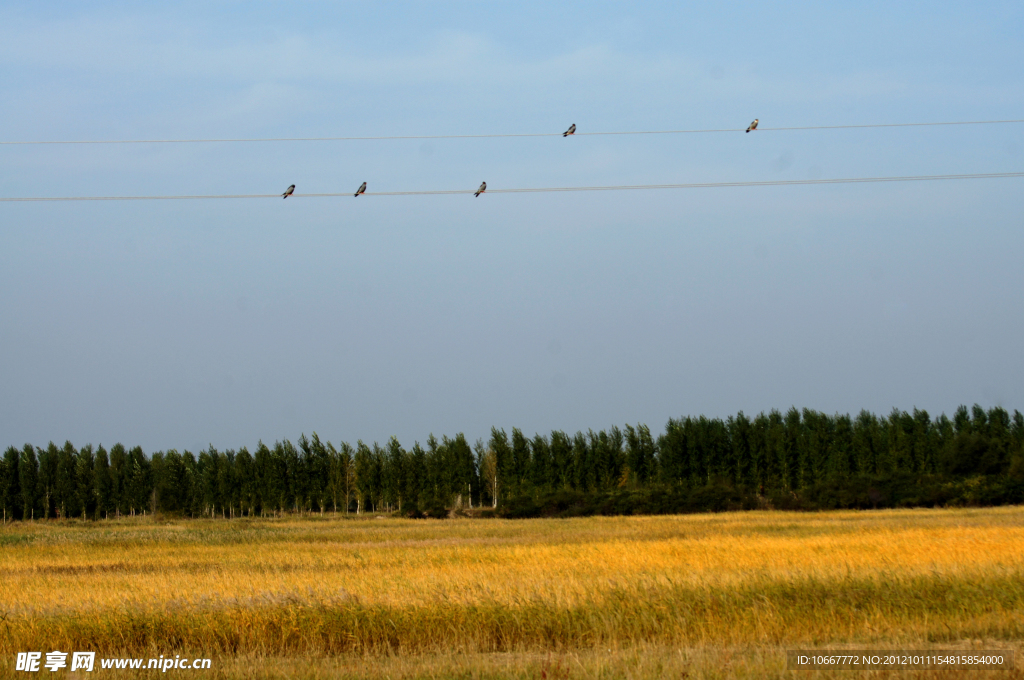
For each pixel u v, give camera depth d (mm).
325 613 20375
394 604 21312
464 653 18375
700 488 95750
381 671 17094
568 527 68375
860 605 20875
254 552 46969
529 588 23453
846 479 93062
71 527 84562
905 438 105562
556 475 109188
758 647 18078
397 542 53875
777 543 39312
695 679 15633
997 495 84562
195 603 22141
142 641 19500
